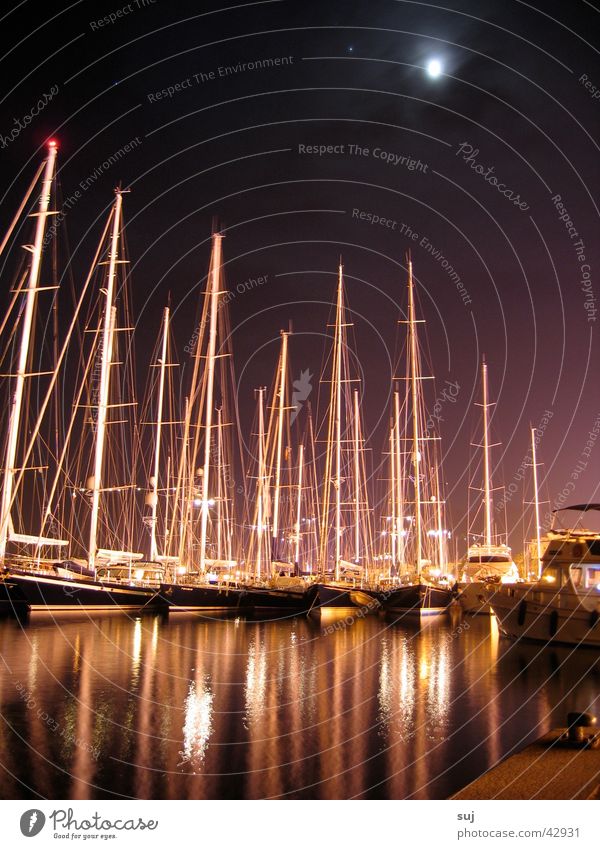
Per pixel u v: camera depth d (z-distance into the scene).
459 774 15.64
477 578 61.72
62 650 31.59
